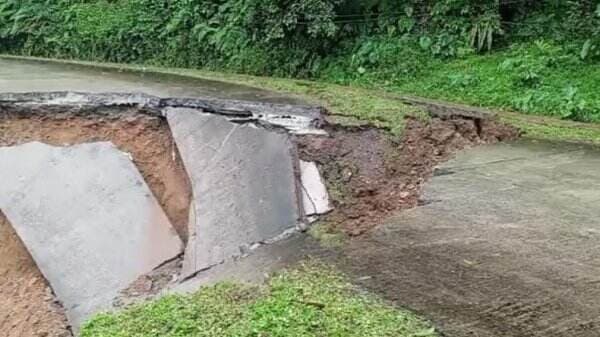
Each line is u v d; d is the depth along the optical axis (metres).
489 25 8.20
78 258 3.92
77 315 3.52
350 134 5.12
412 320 2.66
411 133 5.31
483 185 4.45
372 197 4.35
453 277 3.08
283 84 7.47
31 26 12.69
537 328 2.56
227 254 3.72
